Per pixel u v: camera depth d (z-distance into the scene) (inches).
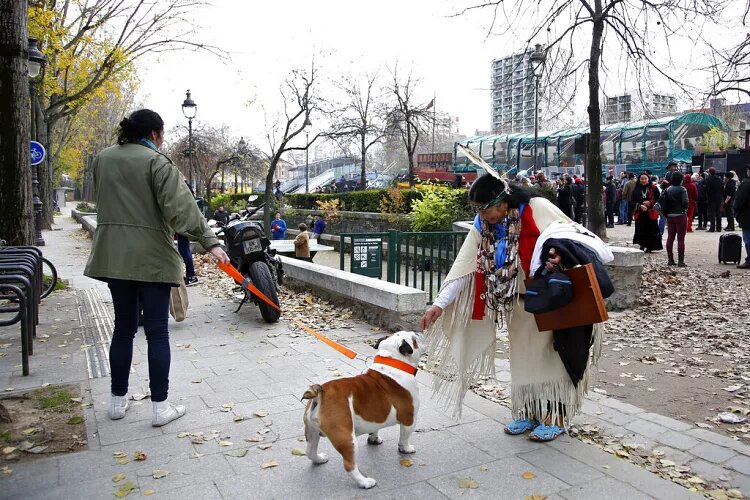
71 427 152.8
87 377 192.5
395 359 132.6
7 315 282.7
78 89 943.0
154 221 148.3
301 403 170.2
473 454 138.5
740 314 305.0
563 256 132.4
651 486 123.9
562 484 124.3
